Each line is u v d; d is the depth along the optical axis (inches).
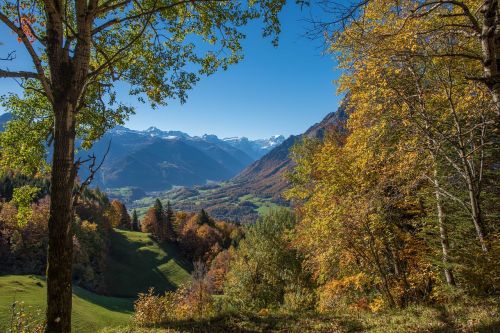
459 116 518.3
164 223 5890.8
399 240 737.6
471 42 443.2
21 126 447.8
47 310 292.2
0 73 284.7
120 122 494.9
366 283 780.6
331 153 671.8
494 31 281.9
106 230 5128.0
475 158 530.0
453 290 517.7
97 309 2736.2
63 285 295.3
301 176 917.8
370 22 490.9
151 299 604.4
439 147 498.9
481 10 289.1
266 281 1387.8
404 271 712.4
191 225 5954.7
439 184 594.2
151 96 461.7
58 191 301.0
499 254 431.8
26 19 372.5
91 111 469.7
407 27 428.8
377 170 594.9
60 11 314.7
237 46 450.3
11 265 3489.2
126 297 3929.6
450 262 500.7
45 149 452.4
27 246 3607.3
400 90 533.0
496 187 626.8
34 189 451.5
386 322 441.4
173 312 627.5
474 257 458.6
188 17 467.2
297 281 1280.8
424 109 507.8
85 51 327.6
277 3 383.2
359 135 609.3
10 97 442.6
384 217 626.5
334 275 856.3
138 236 5703.7
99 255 4247.0
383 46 414.9
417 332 378.0
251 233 1542.8
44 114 468.4
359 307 701.3
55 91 310.2
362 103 592.4
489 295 467.5
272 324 483.2
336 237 657.6
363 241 648.4
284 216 1496.1
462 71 477.1
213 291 2193.7
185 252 5590.6
